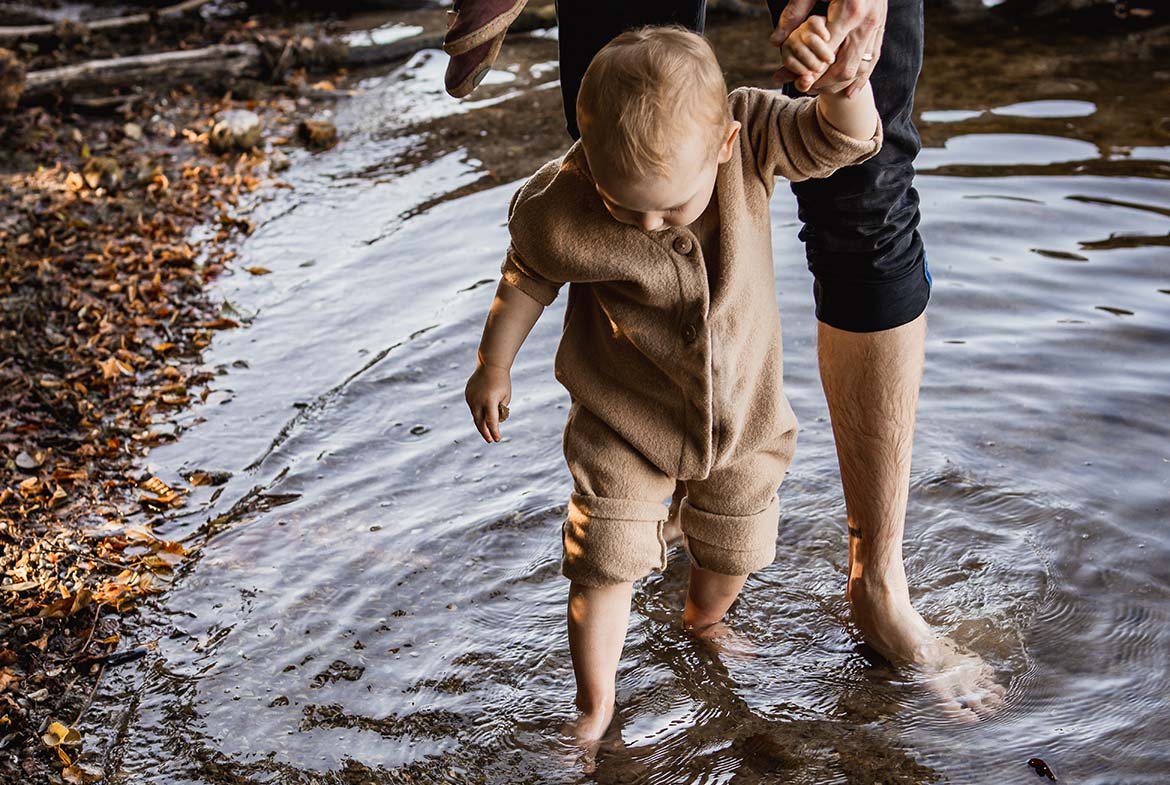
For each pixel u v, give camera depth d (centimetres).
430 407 373
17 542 325
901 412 242
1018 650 265
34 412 390
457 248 482
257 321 439
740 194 215
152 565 311
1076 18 752
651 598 291
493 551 309
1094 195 486
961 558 294
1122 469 323
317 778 242
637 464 237
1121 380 361
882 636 263
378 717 257
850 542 263
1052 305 403
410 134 623
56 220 533
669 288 219
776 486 251
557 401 371
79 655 283
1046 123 576
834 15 183
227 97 691
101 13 877
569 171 220
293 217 528
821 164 210
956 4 788
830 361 241
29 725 262
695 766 241
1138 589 281
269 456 355
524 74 709
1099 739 240
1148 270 422
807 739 246
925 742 243
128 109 671
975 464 328
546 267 225
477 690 264
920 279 235
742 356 229
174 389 396
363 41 775
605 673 247
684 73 194
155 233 518
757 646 273
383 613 289
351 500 332
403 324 426
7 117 660
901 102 215
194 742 253
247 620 289
